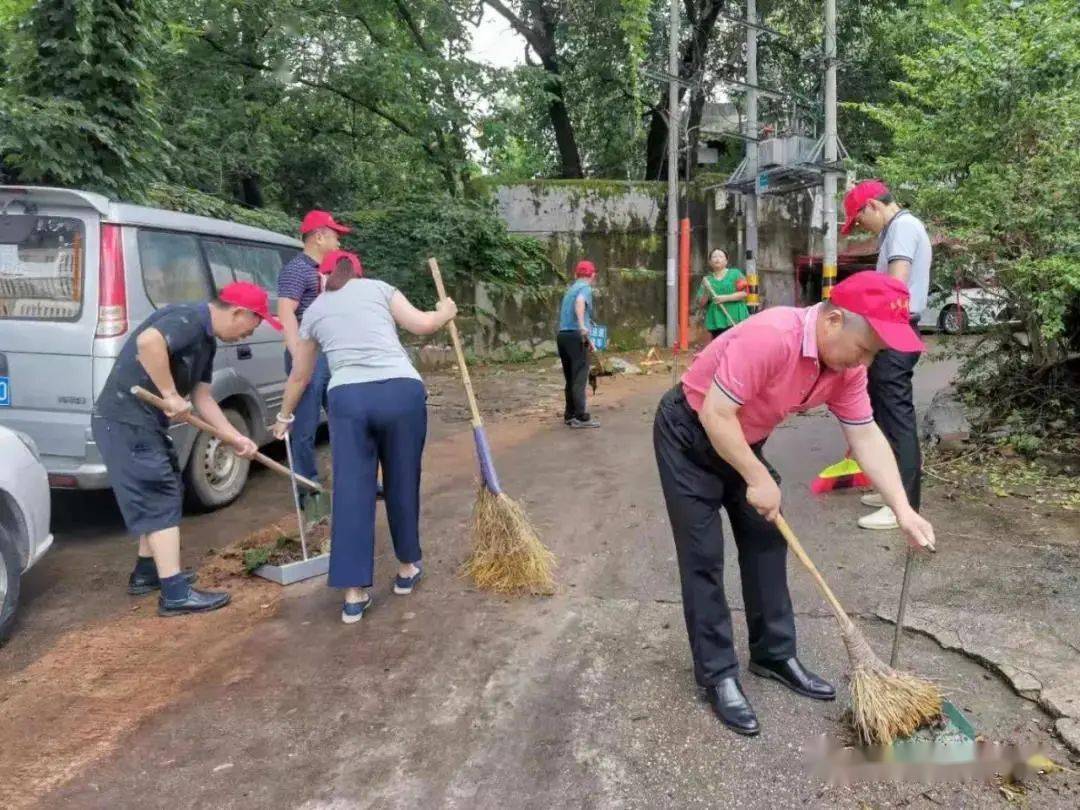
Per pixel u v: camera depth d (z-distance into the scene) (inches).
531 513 207.0
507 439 299.7
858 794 96.6
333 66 520.1
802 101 568.7
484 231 508.1
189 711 119.0
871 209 167.2
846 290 94.9
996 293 219.6
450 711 116.7
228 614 152.2
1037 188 195.0
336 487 142.9
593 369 327.9
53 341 176.7
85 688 126.4
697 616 112.4
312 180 564.4
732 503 116.0
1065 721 107.0
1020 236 199.8
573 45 653.9
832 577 155.8
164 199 353.7
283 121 555.8
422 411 150.1
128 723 116.3
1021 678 117.3
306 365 154.7
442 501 219.5
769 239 617.6
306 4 516.1
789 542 107.6
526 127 637.3
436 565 172.6
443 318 153.2
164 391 146.0
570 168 714.8
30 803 99.3
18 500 144.4
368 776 102.9
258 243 245.3
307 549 180.1
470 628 142.4
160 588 160.1
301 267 192.1
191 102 490.0
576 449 279.3
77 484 176.7
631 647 133.7
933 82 233.5
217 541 192.7
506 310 532.4
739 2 634.2
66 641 142.6
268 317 160.6
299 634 142.6
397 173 615.2
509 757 105.7
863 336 94.0
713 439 101.2
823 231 523.8
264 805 98.1
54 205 179.5
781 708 114.3
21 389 178.5
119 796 100.3
